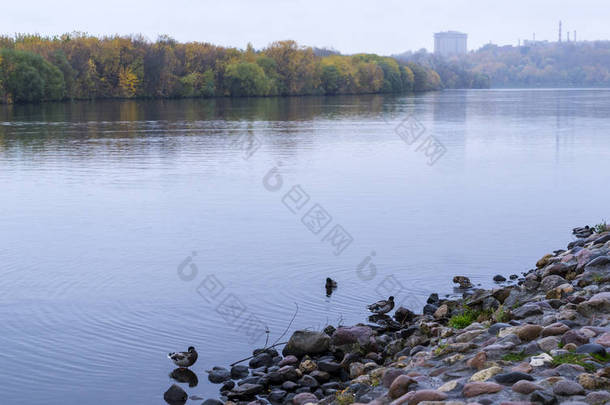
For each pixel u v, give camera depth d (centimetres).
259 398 880
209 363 998
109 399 885
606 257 1223
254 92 13288
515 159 3350
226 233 1788
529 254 1589
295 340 1024
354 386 835
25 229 1828
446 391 705
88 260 1530
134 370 973
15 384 926
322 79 14912
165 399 883
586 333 821
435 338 999
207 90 12644
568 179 2684
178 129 5300
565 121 6203
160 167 3052
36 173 2861
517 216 2002
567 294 1105
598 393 634
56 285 1351
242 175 2808
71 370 969
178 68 12406
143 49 12081
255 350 1042
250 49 13975
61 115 7200
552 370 718
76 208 2108
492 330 928
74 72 10919
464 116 7106
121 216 1992
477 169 2994
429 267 1484
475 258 1557
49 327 1131
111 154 3550
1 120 6334
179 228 1844
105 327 1133
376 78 15762
